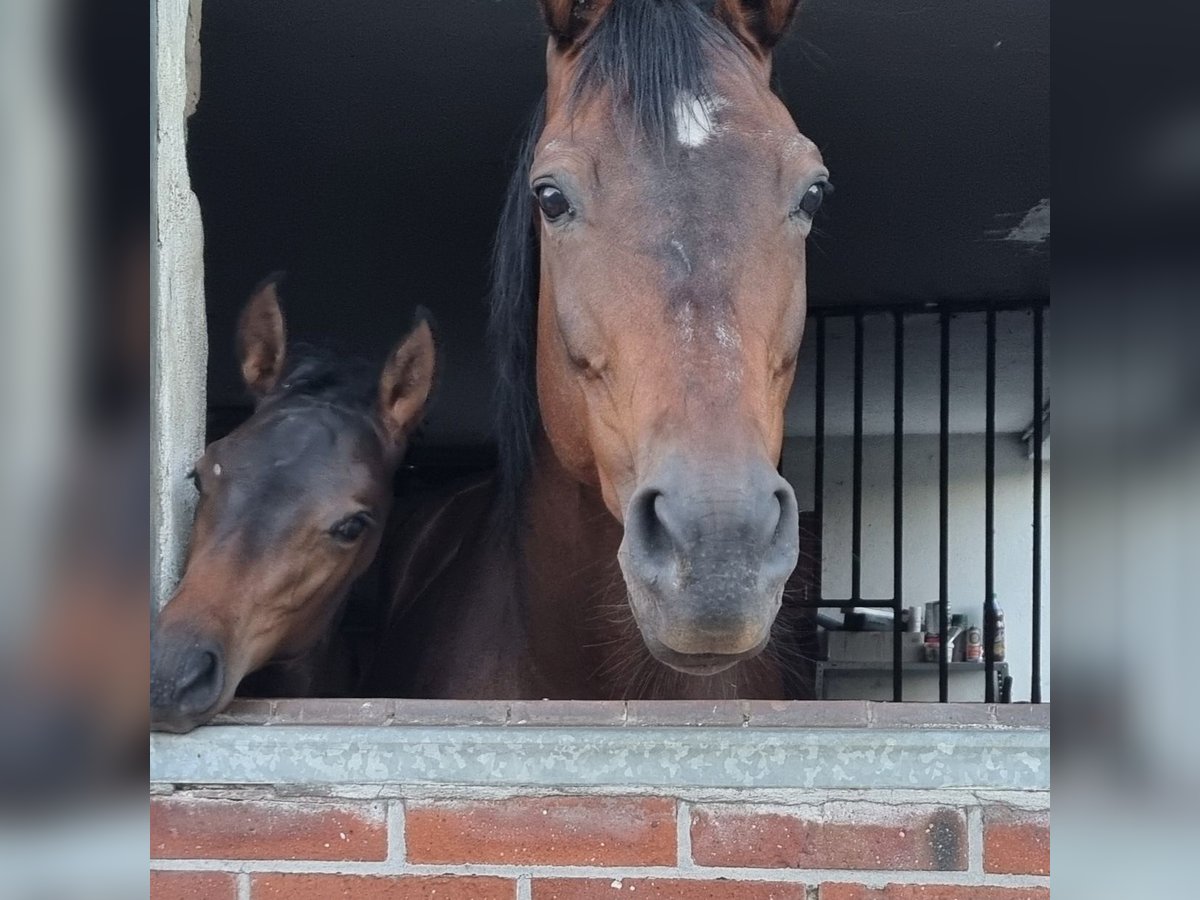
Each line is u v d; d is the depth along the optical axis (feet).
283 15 7.64
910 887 3.75
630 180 3.82
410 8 7.57
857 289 13.23
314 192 10.71
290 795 3.88
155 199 4.33
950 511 19.16
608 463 3.97
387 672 6.73
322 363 5.81
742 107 3.94
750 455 3.28
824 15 7.52
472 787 3.84
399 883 3.84
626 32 4.03
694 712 3.84
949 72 8.36
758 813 3.77
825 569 19.13
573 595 5.31
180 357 4.52
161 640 4.00
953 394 16.76
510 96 8.95
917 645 14.34
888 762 3.72
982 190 10.43
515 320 5.24
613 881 3.79
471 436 14.61
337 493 5.05
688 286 3.61
